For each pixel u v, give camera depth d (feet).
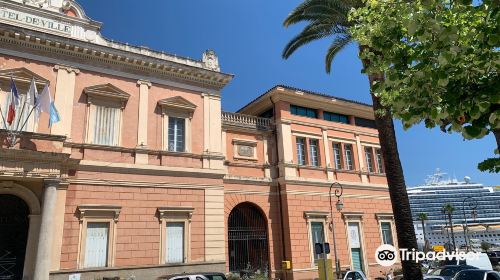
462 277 53.52
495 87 16.92
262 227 86.02
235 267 79.30
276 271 83.41
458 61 17.52
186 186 71.51
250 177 85.92
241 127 87.86
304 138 95.50
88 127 65.00
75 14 69.51
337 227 93.40
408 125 20.68
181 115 75.10
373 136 109.81
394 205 46.98
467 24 19.49
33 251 56.08
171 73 75.46
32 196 57.93
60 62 64.80
